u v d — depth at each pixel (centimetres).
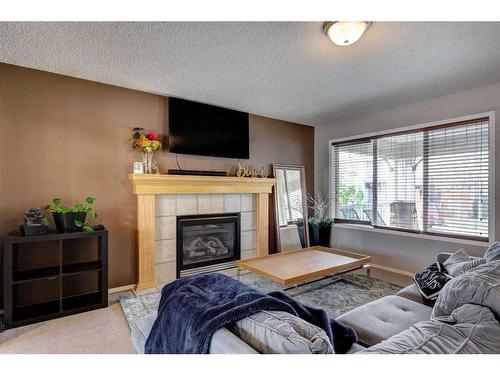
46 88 264
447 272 203
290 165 452
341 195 450
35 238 226
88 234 249
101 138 291
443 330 101
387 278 338
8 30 193
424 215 348
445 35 201
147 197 306
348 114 411
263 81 286
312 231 462
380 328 150
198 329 92
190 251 357
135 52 226
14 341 201
